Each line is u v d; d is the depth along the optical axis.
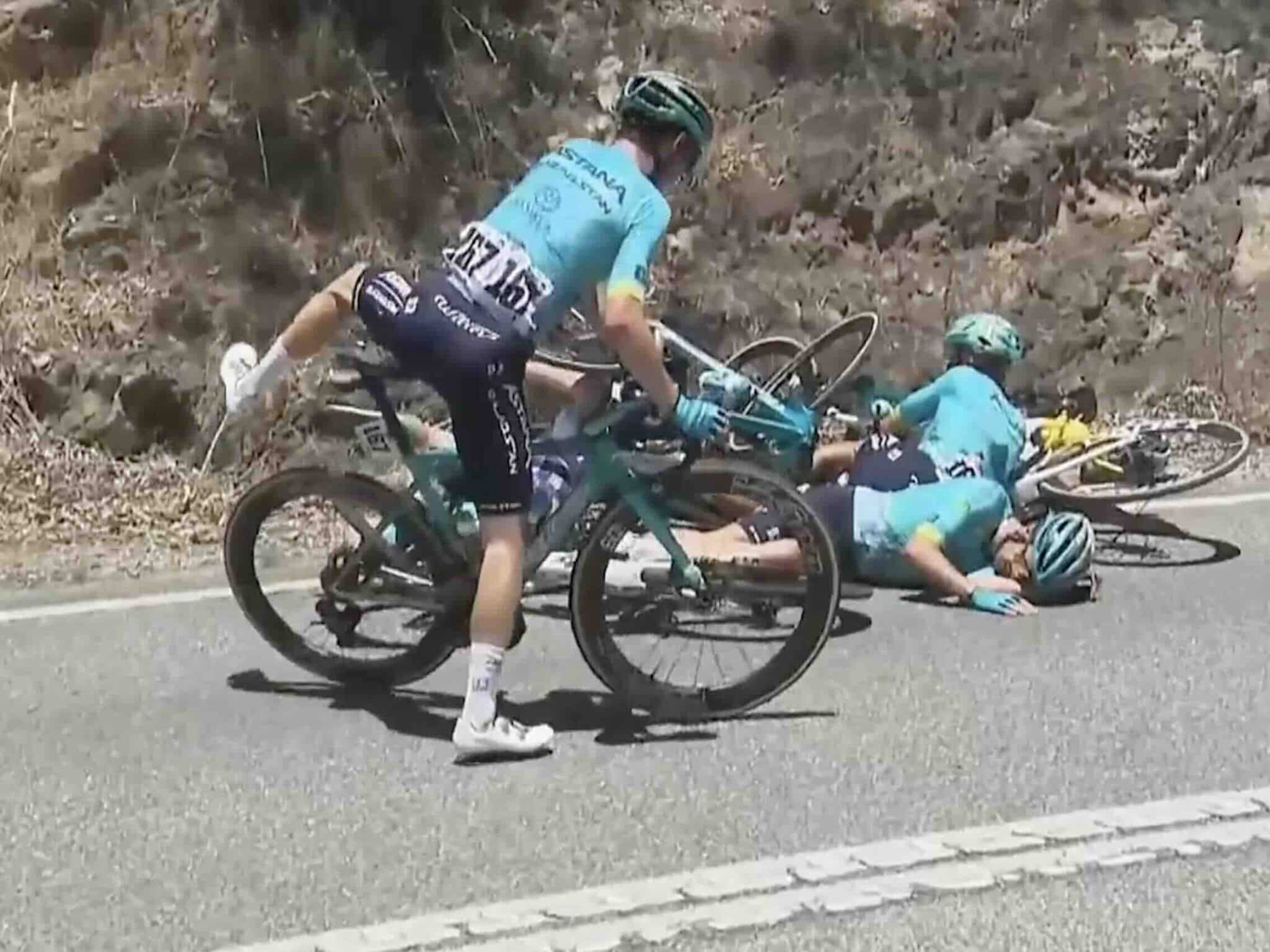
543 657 5.98
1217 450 9.41
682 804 4.64
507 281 4.80
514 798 4.69
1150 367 10.50
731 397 5.88
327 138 9.84
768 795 4.70
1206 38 12.59
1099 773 4.87
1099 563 7.37
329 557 6.02
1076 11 12.39
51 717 5.36
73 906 4.05
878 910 4.01
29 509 7.88
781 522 5.27
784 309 10.16
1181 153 11.83
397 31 10.39
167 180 9.42
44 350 8.60
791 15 11.72
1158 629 6.33
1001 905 4.03
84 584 6.98
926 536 6.68
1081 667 5.86
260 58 9.80
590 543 5.22
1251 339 10.79
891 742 5.11
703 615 5.52
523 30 10.90
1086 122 11.69
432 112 10.28
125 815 4.58
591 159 4.92
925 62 11.77
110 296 8.97
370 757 5.00
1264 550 7.54
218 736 5.18
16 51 9.83
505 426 4.86
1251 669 5.85
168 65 9.81
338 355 5.35
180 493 8.12
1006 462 7.11
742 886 4.12
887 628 6.36
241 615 6.46
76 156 9.39
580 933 3.89
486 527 4.96
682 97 4.95
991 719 5.32
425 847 4.36
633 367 4.86
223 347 8.87
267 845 4.38
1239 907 4.02
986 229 11.16
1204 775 4.85
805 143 11.16
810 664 5.33
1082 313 10.64
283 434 8.48
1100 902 4.05
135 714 5.39
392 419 5.33
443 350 4.80
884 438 7.25
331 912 4.01
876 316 7.97
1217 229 11.43
